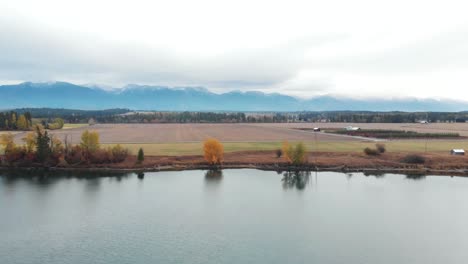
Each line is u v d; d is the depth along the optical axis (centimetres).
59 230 6669
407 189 9625
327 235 6562
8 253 5769
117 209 7838
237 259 5634
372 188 9712
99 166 11925
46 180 10356
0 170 11606
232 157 13138
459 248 6084
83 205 8075
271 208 8025
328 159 12825
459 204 8325
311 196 8944
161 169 11794
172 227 6850
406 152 13925
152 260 5588
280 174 11325
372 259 5681
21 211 7656
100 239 6306
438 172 11500
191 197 8794
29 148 12388
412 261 5628
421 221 7269
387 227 6950
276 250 5947
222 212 7706
